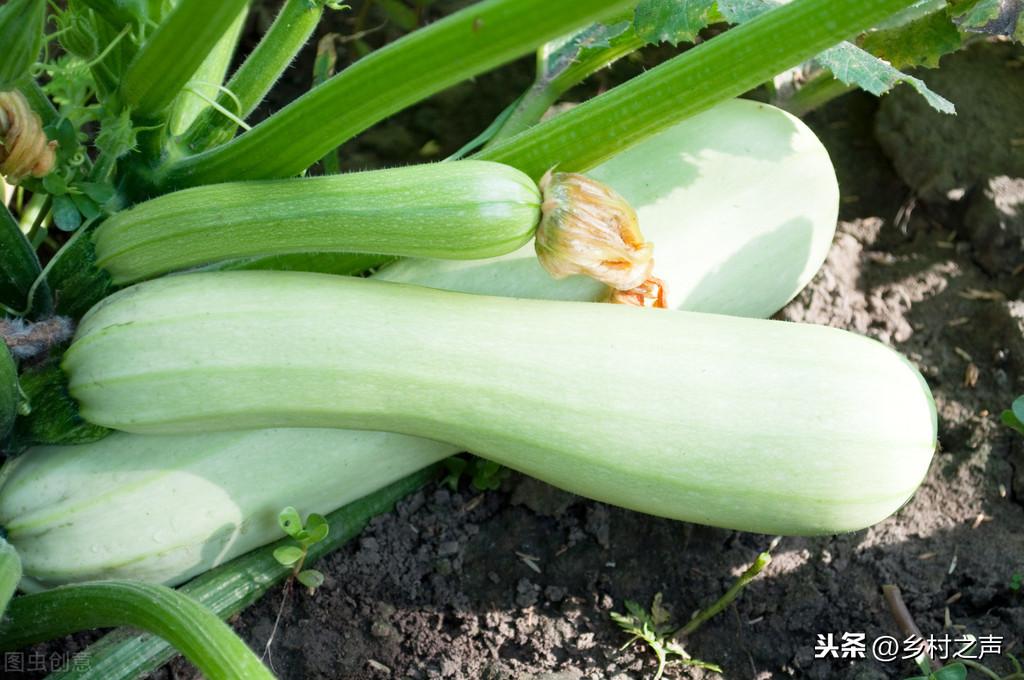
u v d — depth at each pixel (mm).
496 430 529
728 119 600
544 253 539
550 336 529
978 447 639
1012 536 618
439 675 591
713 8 576
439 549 616
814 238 606
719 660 598
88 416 544
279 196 528
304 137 533
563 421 523
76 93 561
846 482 524
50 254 688
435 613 606
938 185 697
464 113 735
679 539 622
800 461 521
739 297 599
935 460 640
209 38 514
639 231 543
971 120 708
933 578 609
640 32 547
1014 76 726
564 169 544
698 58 509
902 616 600
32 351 556
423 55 490
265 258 584
